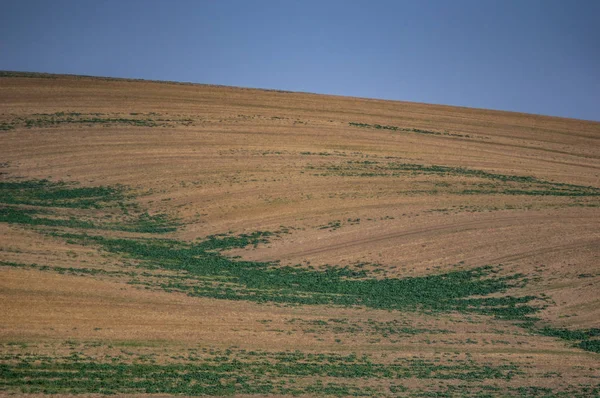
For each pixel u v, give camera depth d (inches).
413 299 1476.4
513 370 1106.7
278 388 956.0
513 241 1792.6
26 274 1355.8
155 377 956.6
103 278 1408.7
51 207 1916.8
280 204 2032.5
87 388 895.7
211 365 1025.5
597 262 1659.7
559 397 992.9
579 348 1241.4
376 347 1175.0
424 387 1002.1
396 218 1950.1
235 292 1435.8
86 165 2239.2
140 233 1807.3
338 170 2319.1
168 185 2137.1
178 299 1341.0
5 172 2133.4
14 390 866.8
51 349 1023.6
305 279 1567.4
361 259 1691.7
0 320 1117.1
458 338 1254.3
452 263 1670.8
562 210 2044.8
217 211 1977.1
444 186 2226.9
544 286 1547.7
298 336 1197.7
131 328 1152.8
